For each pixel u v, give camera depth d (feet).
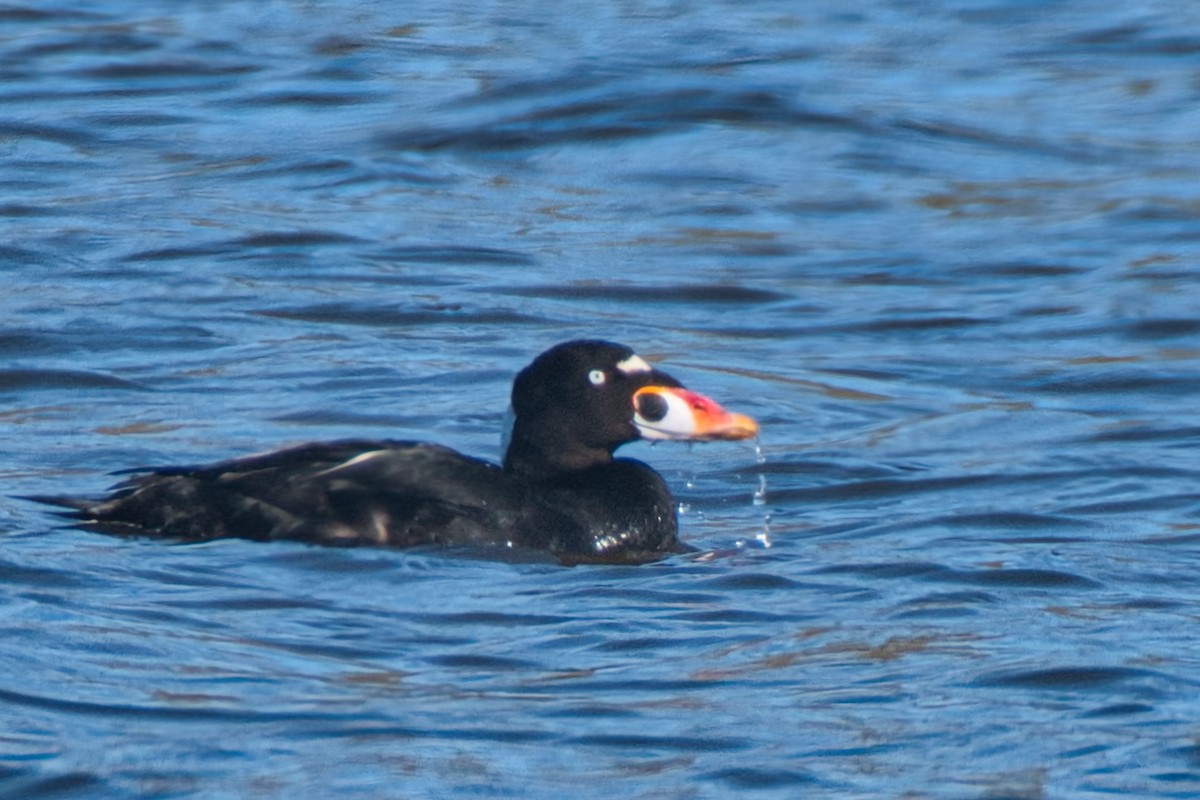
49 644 30.35
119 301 56.24
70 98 84.38
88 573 33.83
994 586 34.78
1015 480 42.27
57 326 53.26
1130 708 28.53
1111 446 45.09
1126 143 80.64
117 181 71.61
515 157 76.84
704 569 35.91
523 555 36.45
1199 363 52.65
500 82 86.84
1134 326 56.39
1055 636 31.78
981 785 25.85
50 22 99.60
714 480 42.50
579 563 36.27
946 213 70.23
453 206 69.62
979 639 31.68
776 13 104.88
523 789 25.64
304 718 27.86
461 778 25.90
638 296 59.26
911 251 65.26
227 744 26.86
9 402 47.01
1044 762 26.63
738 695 29.07
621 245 65.16
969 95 88.33
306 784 25.62
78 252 61.57
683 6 106.42
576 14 103.60
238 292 57.82
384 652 30.94
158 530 36.35
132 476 39.34
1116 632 32.04
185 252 61.93
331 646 31.07
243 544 35.78
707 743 27.20
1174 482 42.01
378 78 88.69
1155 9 106.32
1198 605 33.65
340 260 61.87
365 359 51.31
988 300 59.57
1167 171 75.92
